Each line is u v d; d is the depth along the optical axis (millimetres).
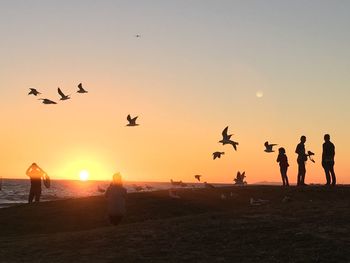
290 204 27281
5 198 78000
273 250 17766
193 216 24531
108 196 24688
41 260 17750
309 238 18906
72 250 19031
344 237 18875
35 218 29625
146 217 29969
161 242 19406
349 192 34625
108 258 17578
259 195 35156
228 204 33375
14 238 24094
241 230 20531
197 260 16938
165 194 35469
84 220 29203
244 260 16781
